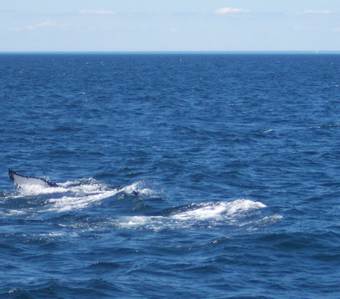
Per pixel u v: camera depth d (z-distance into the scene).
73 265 38.25
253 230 44.31
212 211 48.72
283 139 87.44
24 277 36.31
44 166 68.31
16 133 89.94
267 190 57.91
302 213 49.66
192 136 89.56
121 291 34.53
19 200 51.78
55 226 45.31
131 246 41.16
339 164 70.12
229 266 38.09
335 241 42.31
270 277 36.72
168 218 47.34
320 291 34.91
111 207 50.09
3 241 41.81
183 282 35.81
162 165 67.94
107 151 76.94
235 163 69.75
